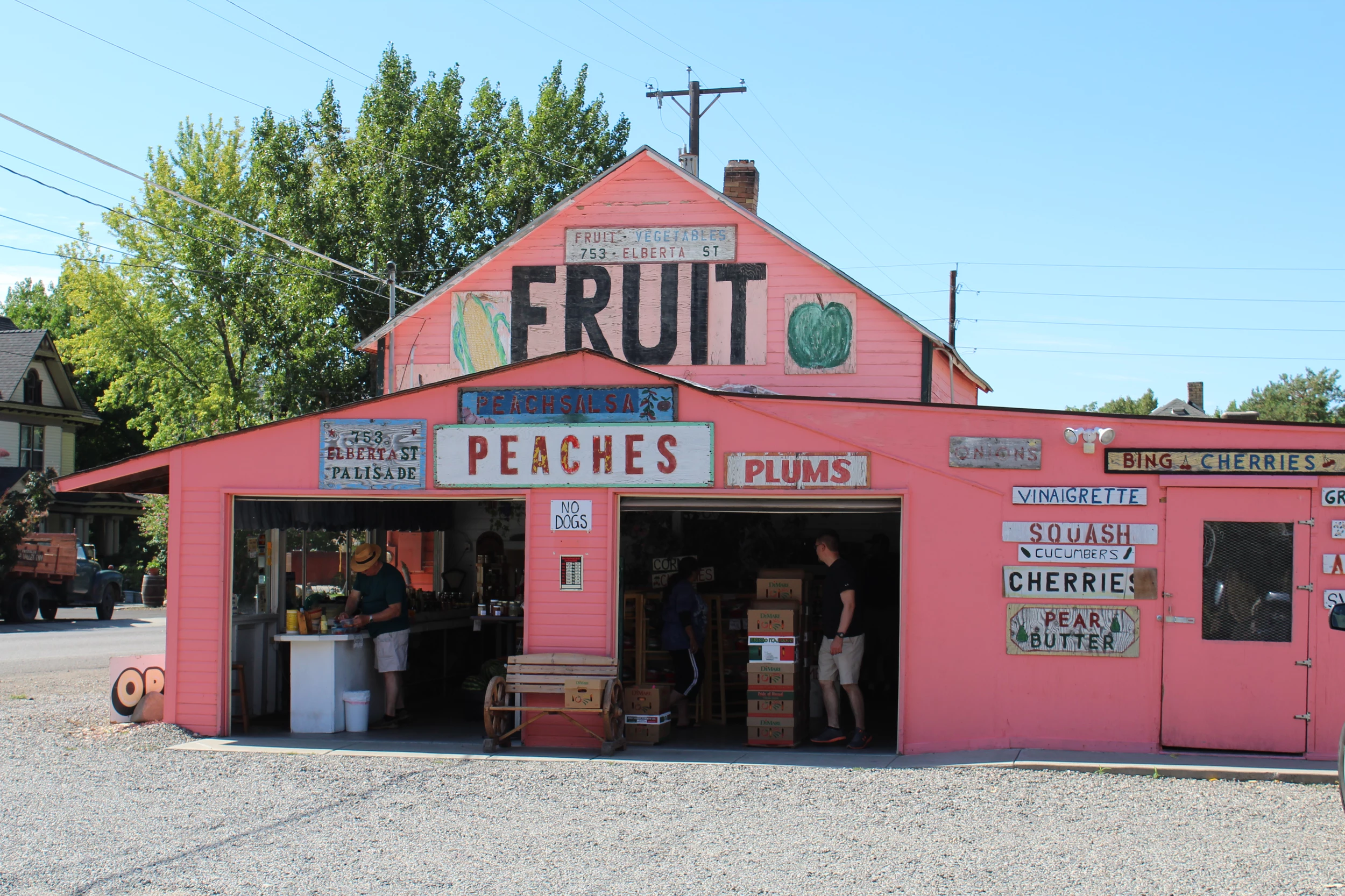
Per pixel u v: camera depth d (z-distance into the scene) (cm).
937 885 662
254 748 1143
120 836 788
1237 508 1041
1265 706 1026
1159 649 1048
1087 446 1061
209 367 4006
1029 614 1069
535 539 1171
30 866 714
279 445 1226
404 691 1466
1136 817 820
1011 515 1079
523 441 1177
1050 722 1061
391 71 3478
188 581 1236
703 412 1143
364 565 1304
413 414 1202
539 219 1703
